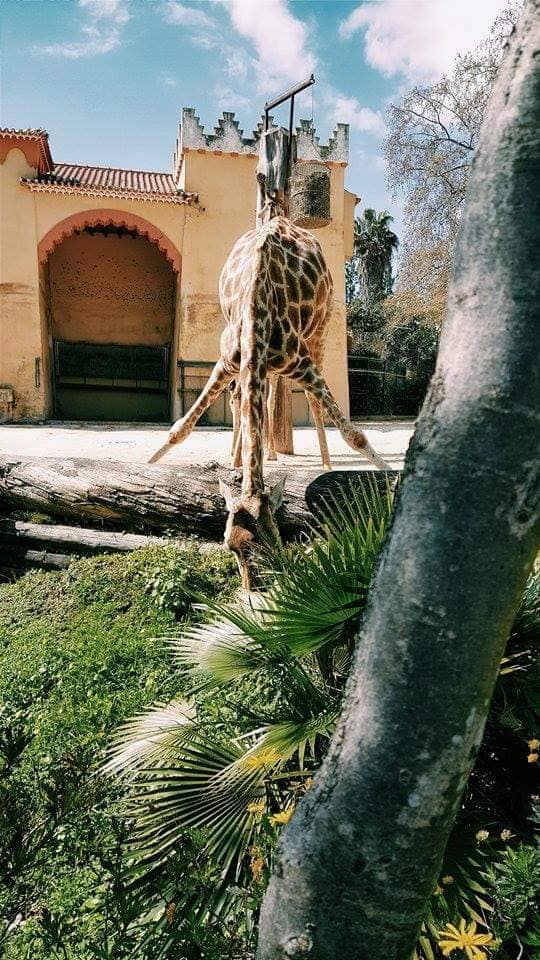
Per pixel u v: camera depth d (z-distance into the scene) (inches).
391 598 51.8
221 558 240.8
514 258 47.1
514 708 107.2
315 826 54.7
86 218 770.2
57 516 288.5
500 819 105.4
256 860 91.8
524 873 81.6
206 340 803.4
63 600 243.3
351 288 1683.1
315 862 54.1
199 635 141.0
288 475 255.6
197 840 93.3
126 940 85.5
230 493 200.4
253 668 124.6
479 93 803.4
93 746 155.3
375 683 52.5
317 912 54.0
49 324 866.8
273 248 261.6
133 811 110.3
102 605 235.0
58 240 769.6
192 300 796.6
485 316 48.3
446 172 839.7
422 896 53.7
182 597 227.9
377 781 51.6
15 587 258.8
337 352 843.4
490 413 47.5
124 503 270.7
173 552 244.1
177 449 439.5
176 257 793.6
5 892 83.1
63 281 900.6
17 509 293.9
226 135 796.0
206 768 111.3
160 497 265.6
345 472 252.4
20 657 209.6
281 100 313.3
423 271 882.1
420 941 83.7
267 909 58.1
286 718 114.3
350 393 1055.6
